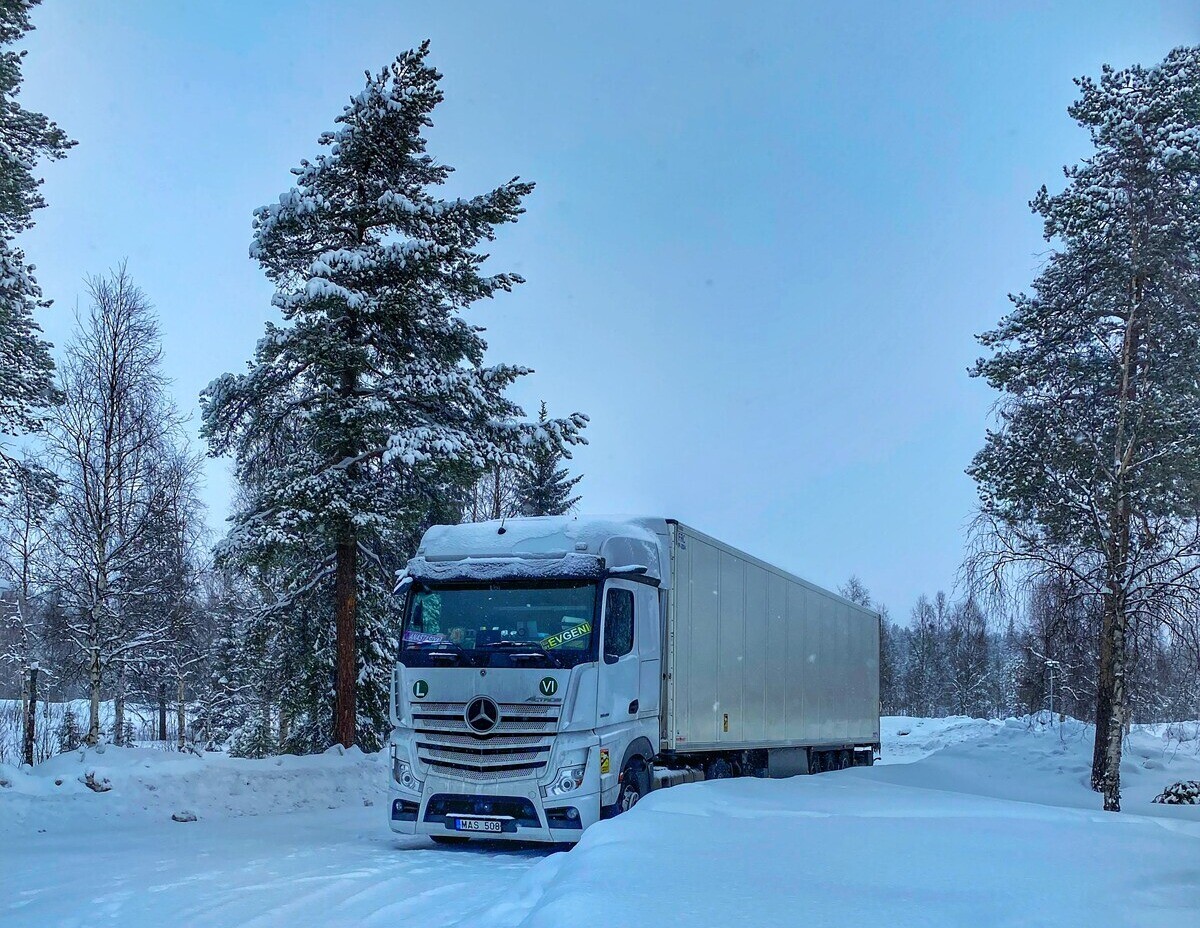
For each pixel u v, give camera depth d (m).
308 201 20.30
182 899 7.57
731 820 8.12
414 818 10.73
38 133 20.55
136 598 27.19
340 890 7.89
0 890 8.09
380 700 23.00
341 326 20.47
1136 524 20.88
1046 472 20.97
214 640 34.59
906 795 11.41
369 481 20.69
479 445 20.16
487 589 11.22
